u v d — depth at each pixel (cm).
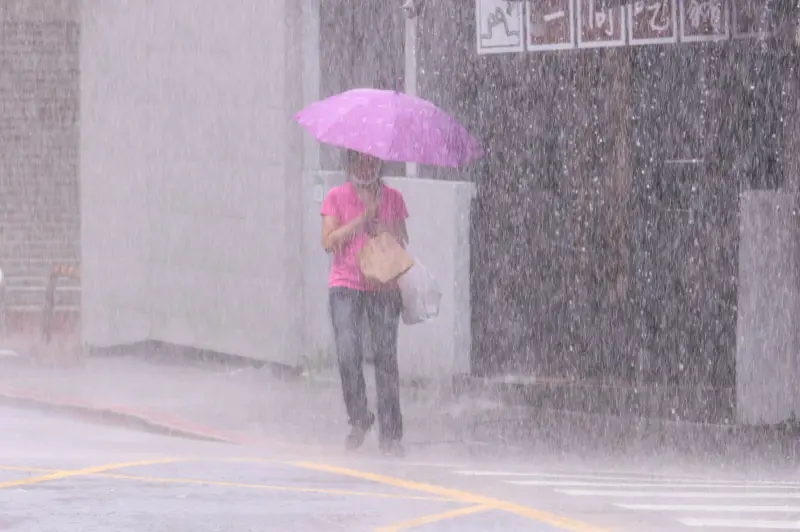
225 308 4359
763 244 3269
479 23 3744
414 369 3856
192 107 4459
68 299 5519
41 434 3303
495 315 3844
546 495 2380
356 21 4059
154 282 4622
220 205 4366
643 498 2383
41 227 5534
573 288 3872
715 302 3681
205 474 2495
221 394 3800
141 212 4669
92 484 2348
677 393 3494
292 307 4134
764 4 3362
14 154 5506
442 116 2975
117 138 4753
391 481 2483
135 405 3591
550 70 3909
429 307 2928
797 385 3312
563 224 3894
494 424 3347
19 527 1961
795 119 3534
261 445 3086
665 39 3453
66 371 4275
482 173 3897
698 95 3759
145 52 4634
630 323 3803
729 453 3092
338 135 2883
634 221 3838
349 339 2914
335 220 2898
